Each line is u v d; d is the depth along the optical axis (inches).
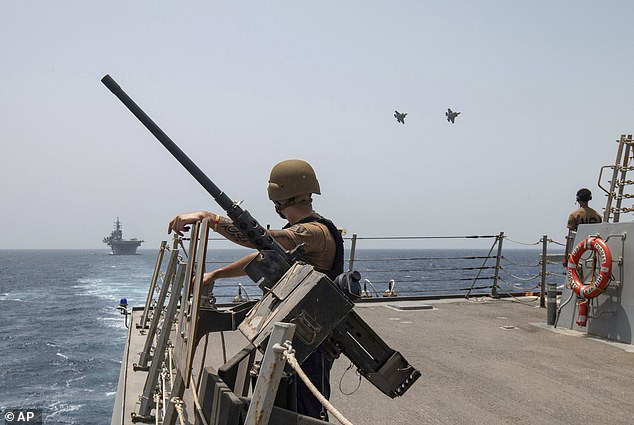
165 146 129.2
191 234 123.1
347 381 255.6
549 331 367.2
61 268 6294.3
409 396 233.6
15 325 2063.2
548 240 472.4
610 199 370.6
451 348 318.0
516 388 245.1
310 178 135.3
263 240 120.6
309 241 125.0
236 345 311.9
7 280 4379.9
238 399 104.9
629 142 365.7
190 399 218.5
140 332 336.5
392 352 121.9
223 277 135.5
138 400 213.0
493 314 430.9
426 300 500.4
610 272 339.9
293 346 104.2
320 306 106.3
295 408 118.2
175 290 199.9
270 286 119.6
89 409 1005.8
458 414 213.2
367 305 468.8
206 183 125.6
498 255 518.3
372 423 203.9
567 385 249.8
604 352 311.3
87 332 1892.2
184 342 129.5
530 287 2351.1
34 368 1349.7
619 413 214.7
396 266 5002.5
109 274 5128.0
